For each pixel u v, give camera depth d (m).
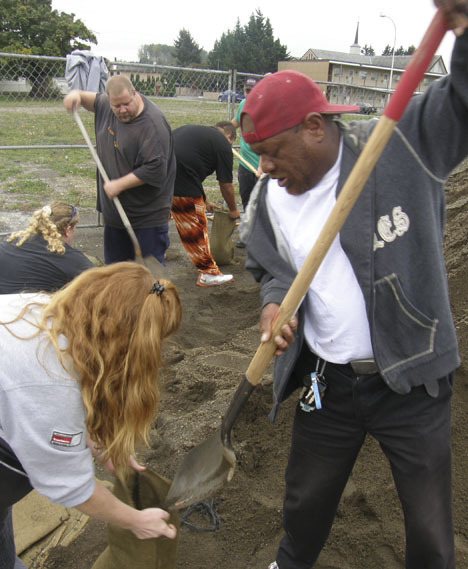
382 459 2.76
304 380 1.84
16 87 9.75
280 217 1.71
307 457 1.91
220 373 3.56
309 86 1.50
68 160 11.36
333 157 1.56
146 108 4.01
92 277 1.44
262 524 2.53
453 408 2.93
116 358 1.40
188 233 5.20
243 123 1.55
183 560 2.39
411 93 1.27
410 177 1.52
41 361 1.39
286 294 1.71
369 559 2.34
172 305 1.46
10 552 1.93
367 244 1.54
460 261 4.41
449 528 1.77
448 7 1.20
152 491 2.02
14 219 7.22
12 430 1.42
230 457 1.81
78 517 2.59
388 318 1.59
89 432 1.52
